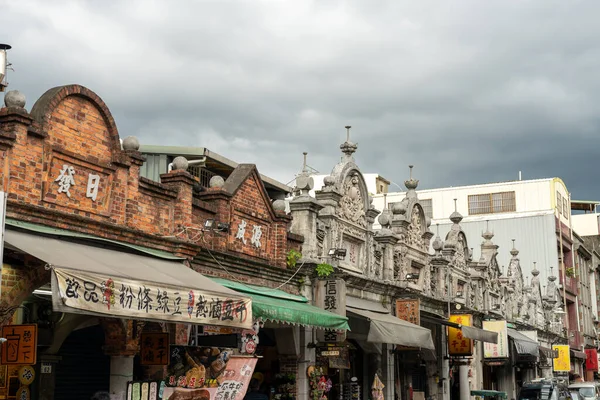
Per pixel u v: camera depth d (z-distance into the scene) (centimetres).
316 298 2067
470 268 3769
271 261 1920
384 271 2575
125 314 1110
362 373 2623
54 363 1405
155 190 1496
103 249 1321
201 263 1639
